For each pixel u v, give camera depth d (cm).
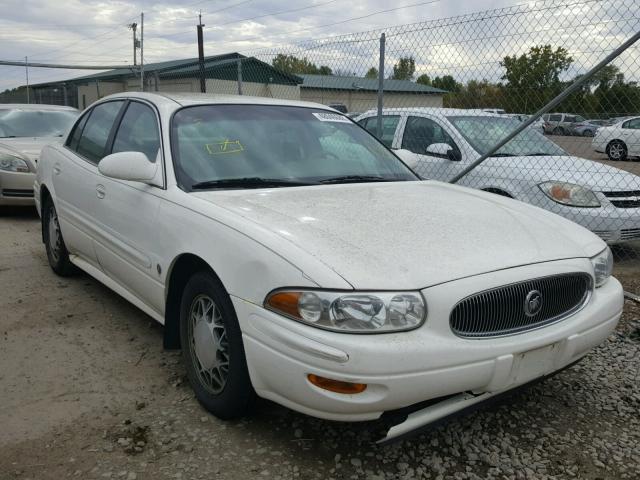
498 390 245
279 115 393
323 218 275
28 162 813
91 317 425
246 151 352
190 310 299
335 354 218
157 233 317
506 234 279
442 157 634
